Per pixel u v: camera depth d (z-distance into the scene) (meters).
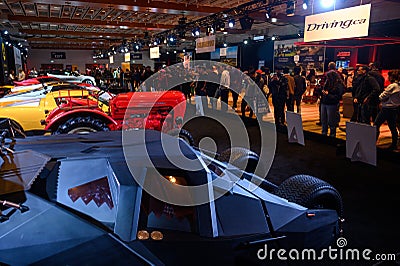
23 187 1.85
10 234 1.63
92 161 2.16
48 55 37.25
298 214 2.31
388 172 5.26
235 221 2.05
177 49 28.58
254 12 11.25
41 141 2.72
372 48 13.34
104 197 1.92
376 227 3.41
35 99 6.03
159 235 1.82
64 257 1.61
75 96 6.14
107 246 1.69
